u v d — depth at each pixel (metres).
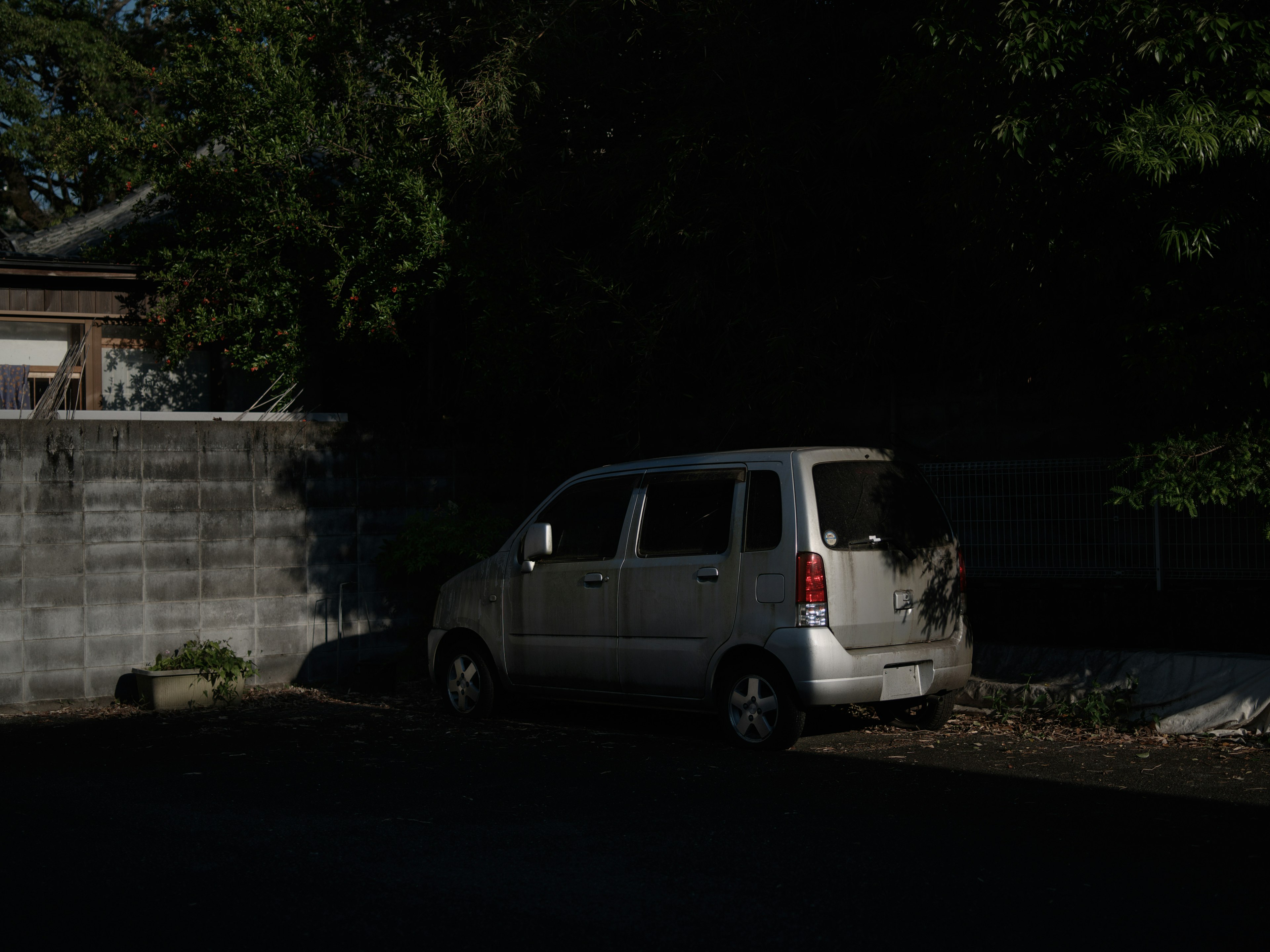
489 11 11.35
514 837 5.29
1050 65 6.42
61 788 6.39
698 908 4.30
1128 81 6.59
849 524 7.29
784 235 9.98
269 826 5.51
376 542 11.20
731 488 7.56
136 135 11.91
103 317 12.56
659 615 7.71
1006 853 4.93
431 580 11.39
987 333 9.35
